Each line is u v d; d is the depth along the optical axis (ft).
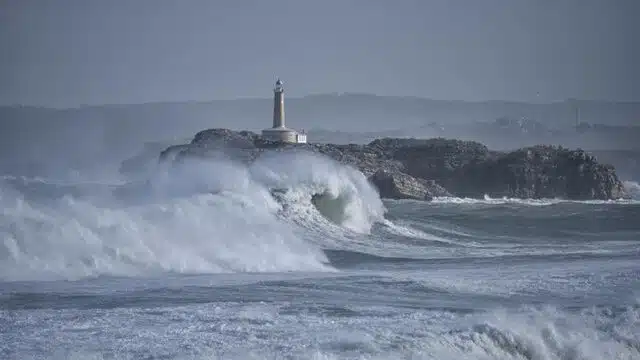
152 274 234.38
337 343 158.20
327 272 259.19
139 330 164.76
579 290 221.66
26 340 156.87
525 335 169.27
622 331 182.09
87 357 147.64
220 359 148.05
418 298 207.82
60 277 221.25
